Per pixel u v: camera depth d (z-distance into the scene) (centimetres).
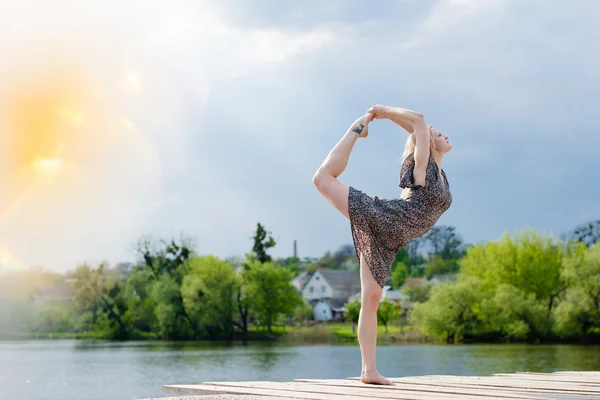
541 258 5928
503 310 5434
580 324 5347
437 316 5584
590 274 5353
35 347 5900
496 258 6034
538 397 354
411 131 469
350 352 4650
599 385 454
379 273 452
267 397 330
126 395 2178
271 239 7244
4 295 7575
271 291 6862
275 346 5722
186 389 414
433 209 450
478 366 2966
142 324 7200
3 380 2723
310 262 16550
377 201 450
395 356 3859
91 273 7056
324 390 391
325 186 459
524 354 3884
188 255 6900
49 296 7625
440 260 13362
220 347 5544
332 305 10369
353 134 468
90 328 7144
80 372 3108
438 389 405
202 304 6538
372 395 360
